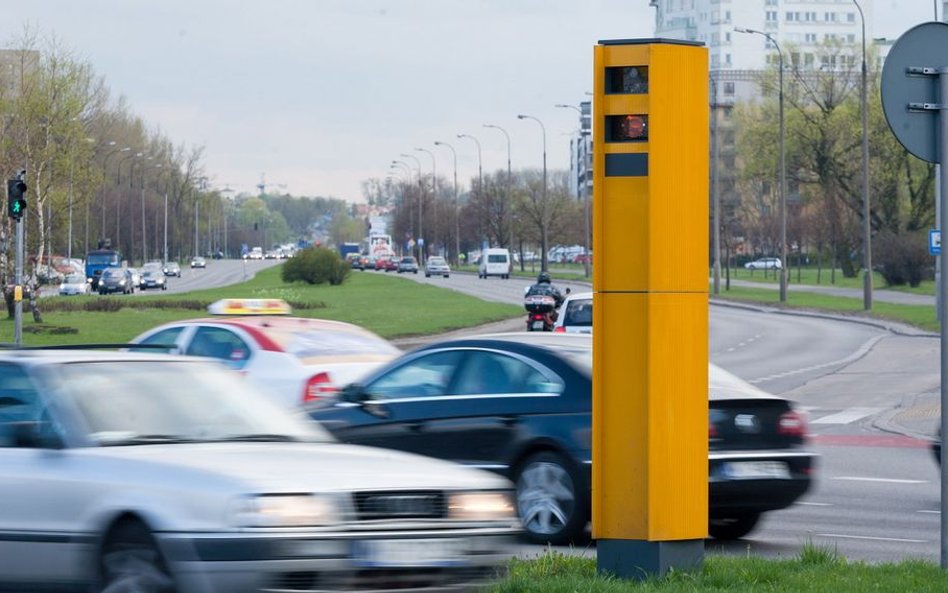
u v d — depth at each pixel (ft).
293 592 27.50
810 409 104.83
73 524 29.94
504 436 46.50
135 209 615.98
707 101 35.99
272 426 34.06
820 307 258.57
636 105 35.35
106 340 175.42
